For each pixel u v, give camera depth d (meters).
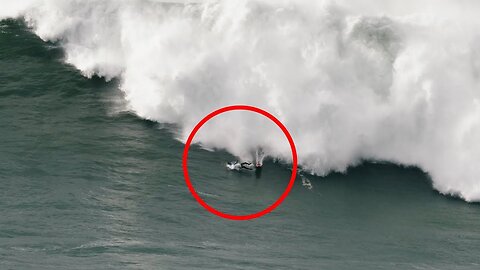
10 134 150.88
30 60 180.62
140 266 106.88
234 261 111.94
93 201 129.12
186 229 123.31
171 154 150.25
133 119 162.00
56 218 121.62
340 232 129.62
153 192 135.25
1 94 167.38
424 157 157.75
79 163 142.50
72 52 182.88
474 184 151.62
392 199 145.50
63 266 104.62
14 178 134.38
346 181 150.00
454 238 131.50
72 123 158.12
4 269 102.06
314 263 114.81
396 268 116.12
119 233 118.56
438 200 147.62
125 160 145.88
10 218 119.88
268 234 125.38
